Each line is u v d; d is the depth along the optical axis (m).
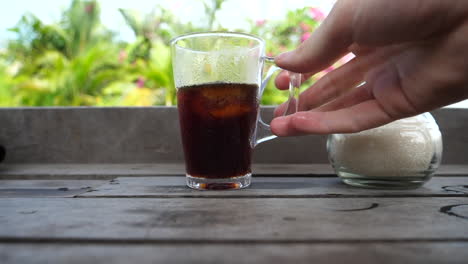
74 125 0.61
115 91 1.71
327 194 0.35
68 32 2.24
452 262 0.20
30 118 0.61
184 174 0.48
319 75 1.30
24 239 0.23
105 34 2.26
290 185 0.40
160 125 0.61
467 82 0.27
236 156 0.37
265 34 1.57
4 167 0.56
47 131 0.61
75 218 0.27
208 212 0.29
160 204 0.31
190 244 0.23
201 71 0.36
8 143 0.61
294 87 0.39
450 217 0.27
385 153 0.37
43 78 1.92
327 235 0.24
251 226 0.25
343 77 0.41
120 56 1.83
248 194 0.35
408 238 0.23
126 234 0.24
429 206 0.31
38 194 0.36
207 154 0.37
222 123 0.36
